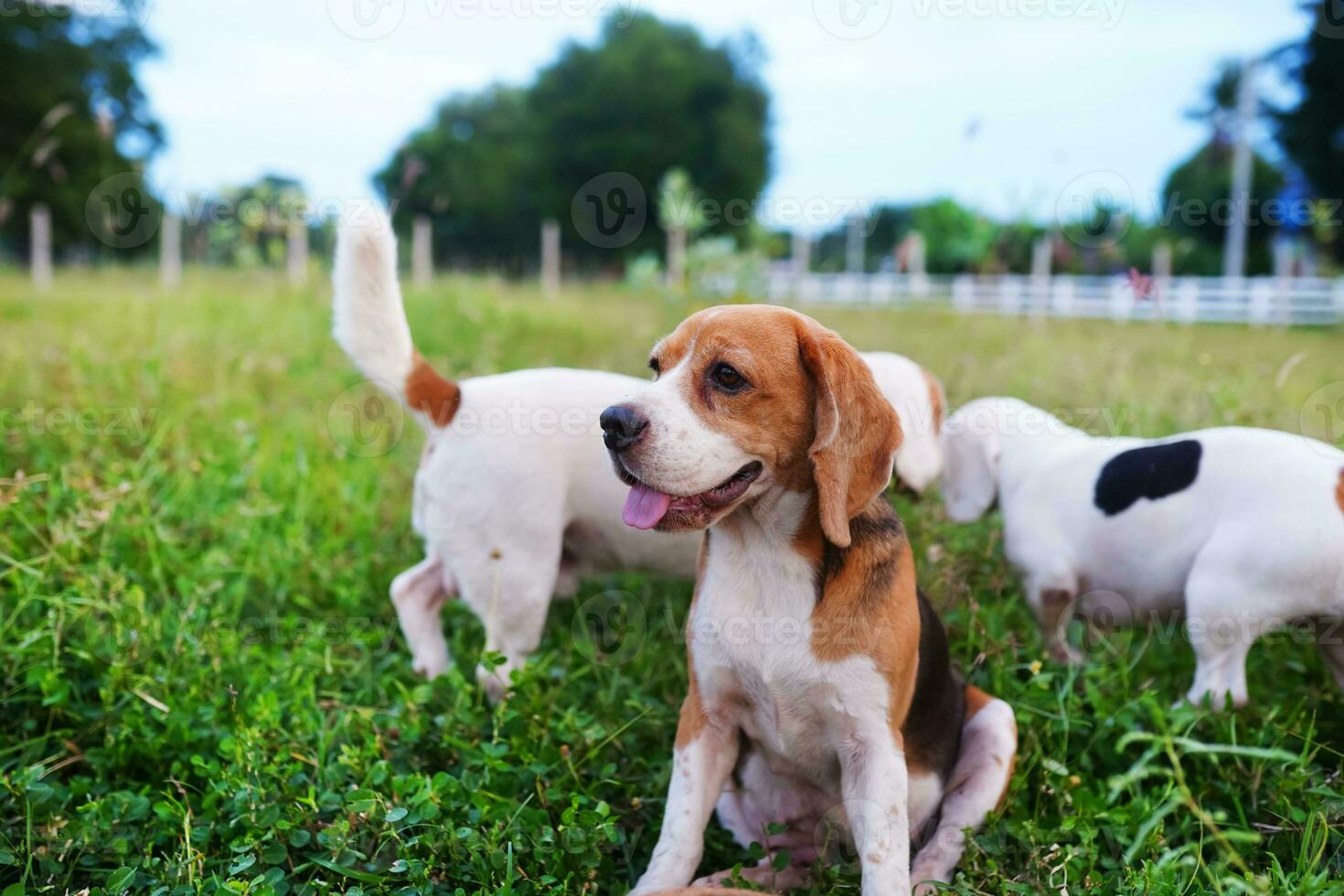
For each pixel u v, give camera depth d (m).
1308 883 0.93
